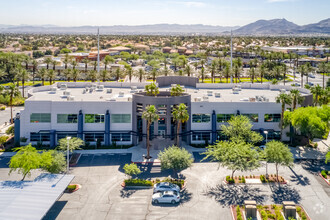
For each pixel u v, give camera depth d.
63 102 65.94
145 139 65.75
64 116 66.50
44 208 35.09
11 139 71.25
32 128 66.62
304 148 65.69
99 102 66.50
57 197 37.75
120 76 145.12
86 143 65.94
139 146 67.06
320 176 51.66
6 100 106.31
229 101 71.56
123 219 38.94
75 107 66.31
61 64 173.50
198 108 68.44
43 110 66.19
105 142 66.88
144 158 60.12
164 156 48.91
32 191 38.97
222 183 49.38
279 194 45.44
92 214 40.06
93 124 67.19
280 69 151.50
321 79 172.25
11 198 37.03
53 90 80.75
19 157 44.62
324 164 56.84
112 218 39.16
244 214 39.78
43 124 66.69
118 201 43.53
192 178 51.38
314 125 59.75
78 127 65.69
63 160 48.66
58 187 40.34
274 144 50.12
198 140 69.50
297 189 46.97
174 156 47.72
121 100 70.88
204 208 41.62
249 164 46.22
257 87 89.81
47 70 138.25
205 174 52.97
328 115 63.75
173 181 49.03
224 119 69.19
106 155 61.81
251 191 46.47
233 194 45.59
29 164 43.97
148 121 58.78
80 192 46.12
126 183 48.00
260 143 68.50
